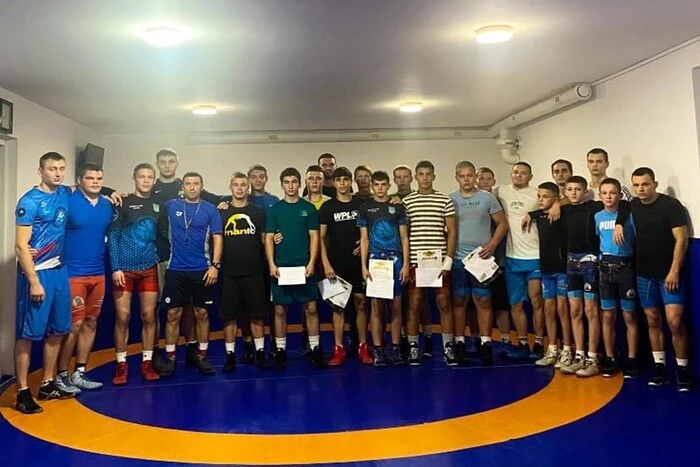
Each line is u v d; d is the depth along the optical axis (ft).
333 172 17.51
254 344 16.12
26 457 9.73
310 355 16.14
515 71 15.55
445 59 14.15
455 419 11.32
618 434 10.28
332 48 13.00
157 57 13.25
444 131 25.34
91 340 14.23
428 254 15.28
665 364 13.83
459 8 10.70
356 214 15.84
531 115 20.39
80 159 21.38
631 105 15.76
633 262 13.82
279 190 25.48
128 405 12.66
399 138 25.57
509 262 16.28
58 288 12.78
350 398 12.89
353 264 15.85
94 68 14.05
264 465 9.24
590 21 11.65
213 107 19.29
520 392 13.09
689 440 9.94
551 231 15.34
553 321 15.52
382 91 17.58
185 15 10.66
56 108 18.58
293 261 15.39
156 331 15.44
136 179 14.62
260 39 12.20
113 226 14.46
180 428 11.10
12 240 16.01
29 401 12.25
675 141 14.08
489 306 15.78
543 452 9.53
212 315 22.38
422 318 17.03
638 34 12.62
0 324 15.55
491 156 26.22
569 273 14.73
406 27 11.70
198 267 15.15
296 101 18.71
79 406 12.63
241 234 15.43
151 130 23.76
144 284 14.85
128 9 10.25
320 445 10.07
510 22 11.60
